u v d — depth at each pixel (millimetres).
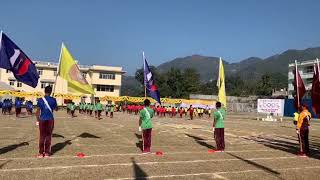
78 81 16875
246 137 22594
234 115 69562
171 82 116688
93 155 13156
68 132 22047
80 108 57938
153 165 11492
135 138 19578
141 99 74000
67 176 9516
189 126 31688
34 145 15242
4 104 43750
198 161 12562
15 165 10805
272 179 9883
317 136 25500
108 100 73250
